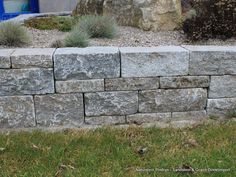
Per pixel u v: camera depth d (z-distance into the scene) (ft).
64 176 8.25
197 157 8.95
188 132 10.27
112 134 10.12
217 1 13.04
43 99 10.39
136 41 12.76
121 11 15.47
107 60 10.23
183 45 11.51
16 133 10.19
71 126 10.68
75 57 10.11
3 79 10.10
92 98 10.52
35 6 26.76
